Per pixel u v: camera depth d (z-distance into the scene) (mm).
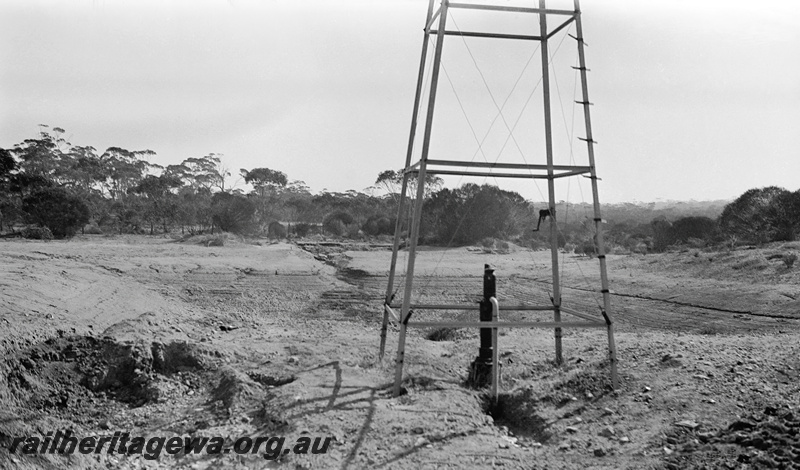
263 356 10172
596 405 7383
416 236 8180
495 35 9727
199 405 8227
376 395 7879
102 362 9070
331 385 8250
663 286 21219
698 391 7246
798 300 16328
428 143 8188
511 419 7559
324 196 79125
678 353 8859
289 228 58375
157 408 8227
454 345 11734
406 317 8062
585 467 5691
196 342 10227
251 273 24531
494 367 7969
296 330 13492
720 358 8484
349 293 21359
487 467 5719
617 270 27250
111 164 79812
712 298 18156
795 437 5449
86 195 62812
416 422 6809
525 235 51656
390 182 78250
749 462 5246
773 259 21859
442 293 21656
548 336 12359
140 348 9328
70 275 16078
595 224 8391
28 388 8094
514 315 15844
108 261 23781
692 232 37438
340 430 6562
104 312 13070
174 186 66312
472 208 48500
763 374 7633
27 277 14078
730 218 32562
